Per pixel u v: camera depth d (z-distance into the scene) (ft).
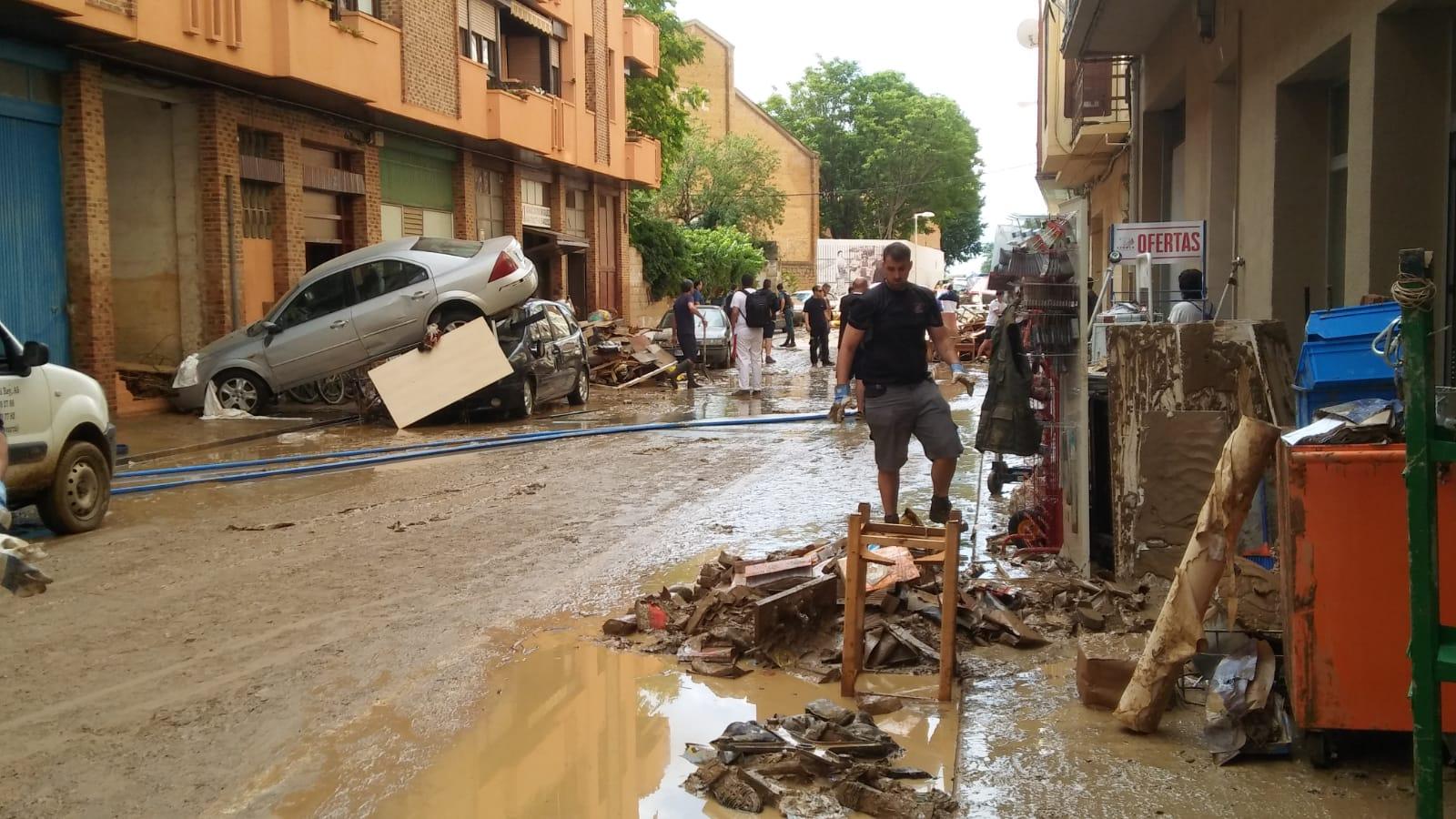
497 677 18.76
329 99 70.18
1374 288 28.43
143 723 16.85
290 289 65.36
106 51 55.72
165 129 64.39
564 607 22.86
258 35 61.00
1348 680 13.84
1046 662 19.06
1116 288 68.95
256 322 60.90
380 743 16.07
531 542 28.86
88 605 23.36
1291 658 14.16
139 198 65.00
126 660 19.80
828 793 14.30
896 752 15.35
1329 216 37.40
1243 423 15.34
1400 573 13.64
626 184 128.88
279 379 58.23
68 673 19.11
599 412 62.08
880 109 258.98
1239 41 42.32
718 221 183.01
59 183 55.72
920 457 42.75
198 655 20.01
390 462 44.09
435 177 90.43
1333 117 36.88
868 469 40.27
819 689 18.19
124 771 15.16
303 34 63.87
